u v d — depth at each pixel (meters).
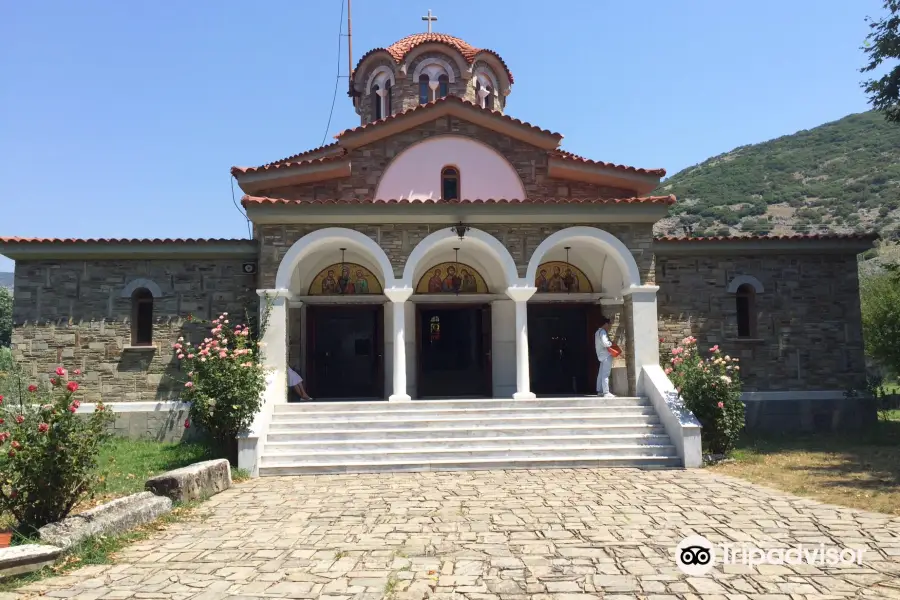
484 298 18.95
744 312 18.20
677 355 15.65
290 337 18.22
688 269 17.91
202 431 16.11
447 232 16.11
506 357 18.84
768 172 74.56
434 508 10.20
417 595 6.56
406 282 15.88
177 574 7.26
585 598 6.43
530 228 16.36
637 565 7.36
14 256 16.41
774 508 9.86
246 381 13.66
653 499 10.62
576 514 9.68
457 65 21.84
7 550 7.25
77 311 16.59
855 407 17.80
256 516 9.84
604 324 17.98
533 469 13.39
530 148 17.92
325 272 18.80
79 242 16.39
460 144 17.73
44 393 9.33
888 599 6.29
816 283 18.08
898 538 8.22
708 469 13.27
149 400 16.42
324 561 7.65
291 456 13.59
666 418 14.52
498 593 6.59
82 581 7.07
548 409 15.23
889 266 19.34
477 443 14.12
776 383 17.73
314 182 17.45
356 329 19.08
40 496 8.53
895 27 17.11
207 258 16.88
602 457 13.67
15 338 16.41
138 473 12.84
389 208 15.73
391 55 21.78
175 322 16.69
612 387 18.55
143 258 16.77
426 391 18.89
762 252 17.86
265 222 15.72
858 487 11.12
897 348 20.27
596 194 18.03
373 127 17.33
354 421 14.49
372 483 12.25
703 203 69.56
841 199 61.50
